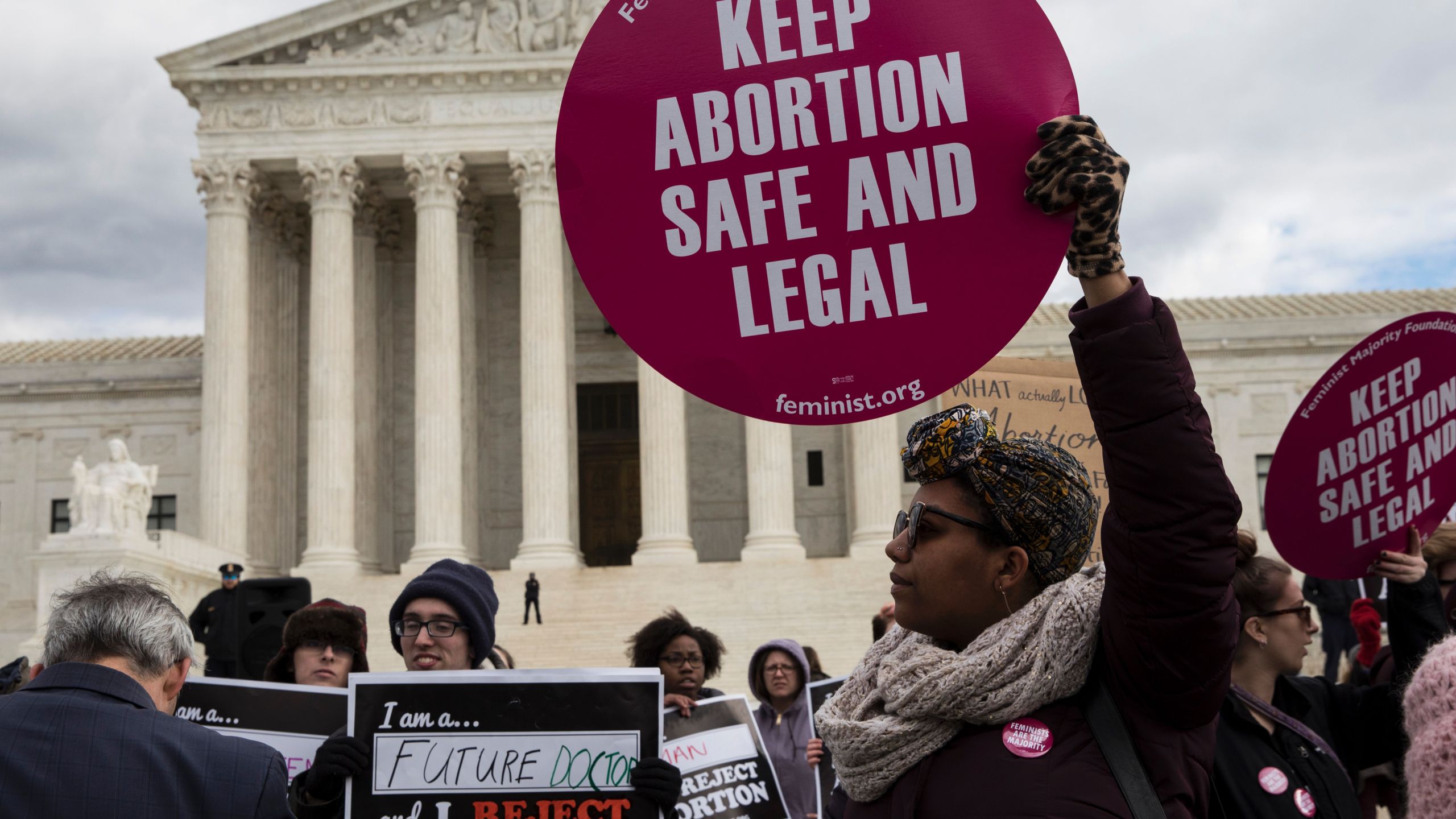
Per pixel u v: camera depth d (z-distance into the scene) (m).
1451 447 6.83
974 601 3.95
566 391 52.81
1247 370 59.03
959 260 4.06
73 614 5.17
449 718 6.61
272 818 5.02
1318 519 6.77
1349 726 7.04
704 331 4.21
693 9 4.25
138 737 4.91
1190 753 3.78
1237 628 3.62
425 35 53.00
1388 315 59.06
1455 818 3.31
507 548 58.28
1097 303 3.67
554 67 52.28
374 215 56.97
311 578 48.53
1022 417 9.66
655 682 6.71
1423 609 6.75
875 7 4.15
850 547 52.88
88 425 58.75
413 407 58.66
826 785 10.18
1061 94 4.00
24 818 4.68
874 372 4.14
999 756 3.69
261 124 52.31
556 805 6.55
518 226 60.78
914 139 4.10
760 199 4.19
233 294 51.12
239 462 50.19
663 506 50.19
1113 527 3.61
